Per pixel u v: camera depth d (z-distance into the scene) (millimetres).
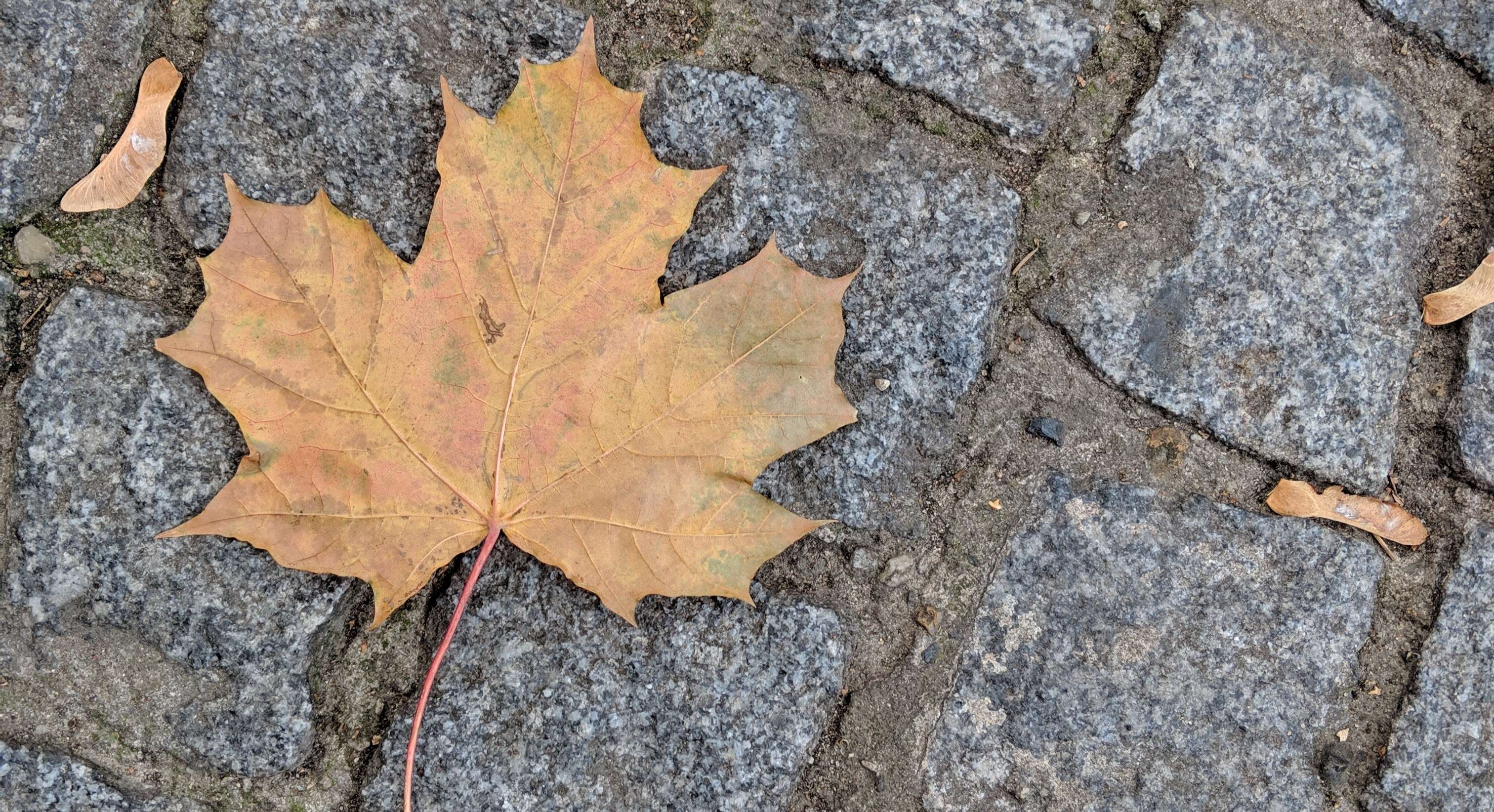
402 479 660
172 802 680
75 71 681
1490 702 702
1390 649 705
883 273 696
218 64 682
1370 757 703
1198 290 702
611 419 663
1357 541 706
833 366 668
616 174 657
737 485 667
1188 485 703
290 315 651
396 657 689
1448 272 707
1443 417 708
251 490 656
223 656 679
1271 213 703
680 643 690
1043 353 702
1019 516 700
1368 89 705
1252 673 701
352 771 687
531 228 655
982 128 701
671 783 688
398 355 655
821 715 694
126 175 677
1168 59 701
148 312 680
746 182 693
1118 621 699
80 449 677
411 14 689
